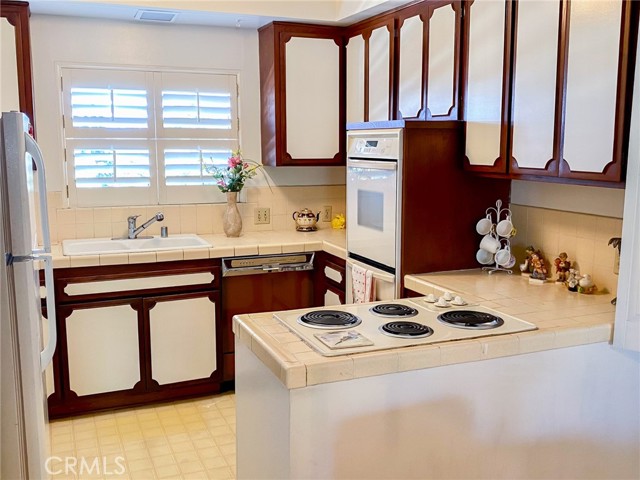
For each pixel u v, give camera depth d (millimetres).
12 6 3314
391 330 2016
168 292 3512
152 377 3545
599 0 2102
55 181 3760
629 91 2016
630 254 2049
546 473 2148
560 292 2590
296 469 1771
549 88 2352
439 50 3045
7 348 1748
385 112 3586
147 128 3939
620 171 2059
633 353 2215
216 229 4172
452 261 3016
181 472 2848
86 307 3330
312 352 1832
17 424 1783
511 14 2541
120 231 3928
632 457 2291
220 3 3604
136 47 3861
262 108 4168
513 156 2570
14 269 1749
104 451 3039
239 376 2234
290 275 3836
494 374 1989
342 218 4441
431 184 2916
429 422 1917
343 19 3801
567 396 2121
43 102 3682
